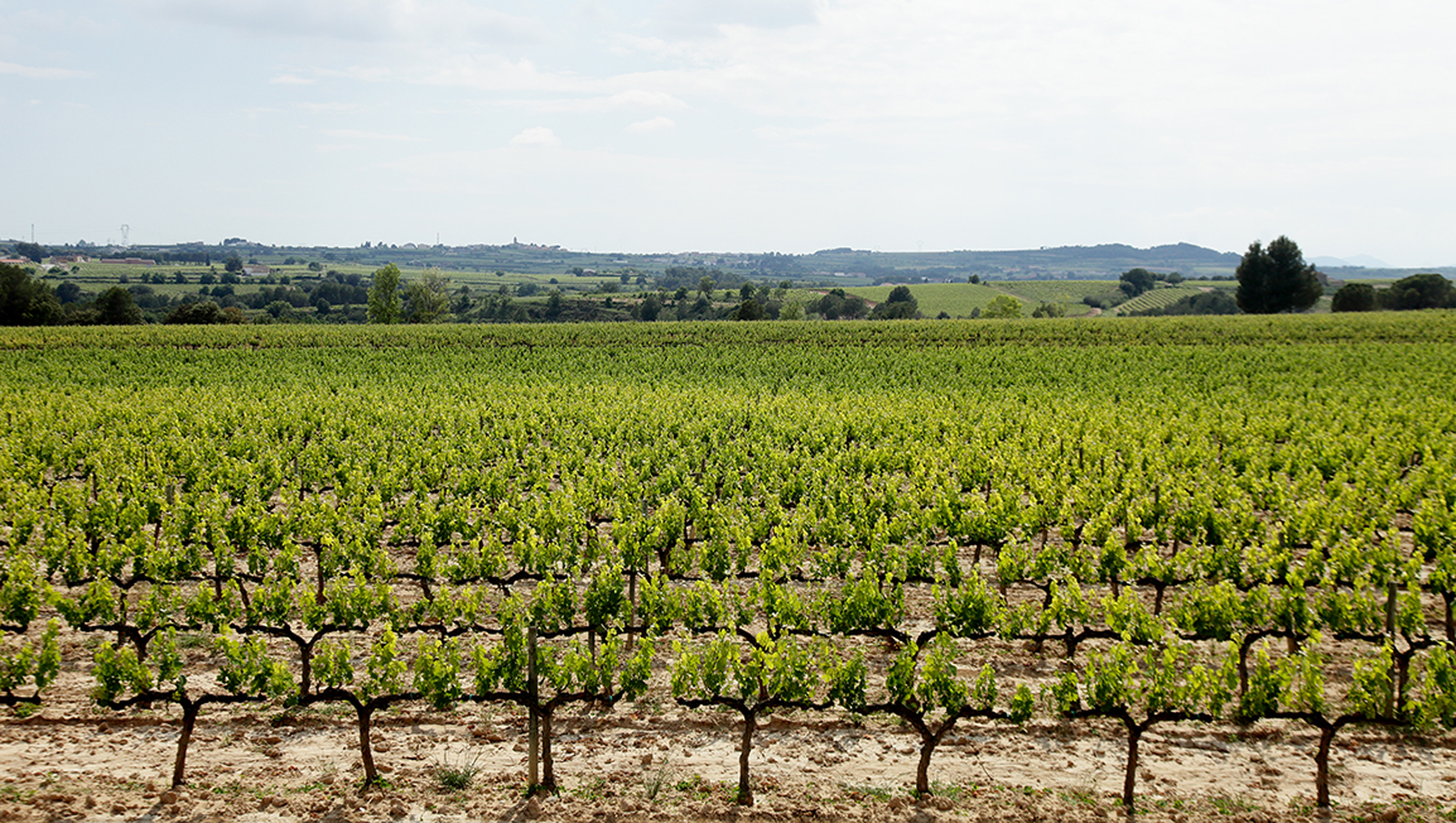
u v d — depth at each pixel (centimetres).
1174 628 1145
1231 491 1830
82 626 1109
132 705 1039
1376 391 4034
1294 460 2219
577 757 966
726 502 1892
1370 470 2012
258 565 1406
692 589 1205
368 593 1141
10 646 1213
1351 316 8156
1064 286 17075
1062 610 1159
